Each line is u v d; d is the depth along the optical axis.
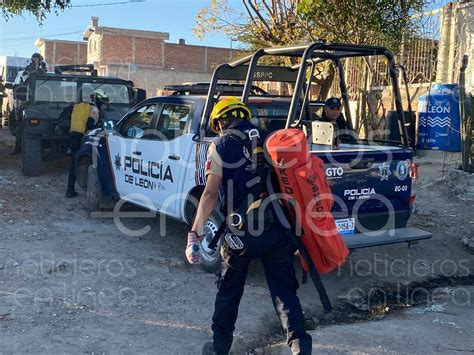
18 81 13.92
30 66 13.54
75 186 9.68
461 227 7.65
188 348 4.31
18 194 8.92
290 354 4.25
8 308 4.89
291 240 3.81
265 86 16.97
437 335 4.64
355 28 12.14
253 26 15.42
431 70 12.59
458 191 9.12
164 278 5.77
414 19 12.56
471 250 7.04
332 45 5.29
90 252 6.47
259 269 6.09
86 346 4.29
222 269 3.91
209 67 54.44
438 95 10.64
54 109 10.34
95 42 52.78
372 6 11.79
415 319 5.01
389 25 12.05
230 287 3.90
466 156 9.50
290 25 14.32
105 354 4.18
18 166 11.39
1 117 19.25
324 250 3.78
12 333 4.45
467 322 4.95
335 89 14.94
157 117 6.83
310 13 12.17
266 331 4.71
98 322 4.70
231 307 3.90
